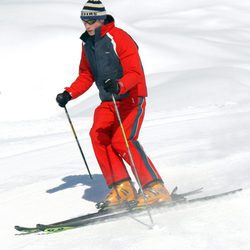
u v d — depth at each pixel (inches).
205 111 1182.9
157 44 2888.8
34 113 2209.6
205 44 3029.0
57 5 3240.7
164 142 775.1
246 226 359.3
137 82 425.7
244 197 422.3
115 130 444.8
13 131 1164.5
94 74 453.7
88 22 432.8
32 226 448.1
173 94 1658.5
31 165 740.7
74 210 478.0
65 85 2370.8
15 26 2795.3
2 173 709.9
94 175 610.2
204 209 406.9
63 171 658.2
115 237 373.4
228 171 546.9
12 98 2298.2
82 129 1107.9
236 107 1208.8
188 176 547.2
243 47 3189.0
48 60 2497.5
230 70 2006.6
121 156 451.2
